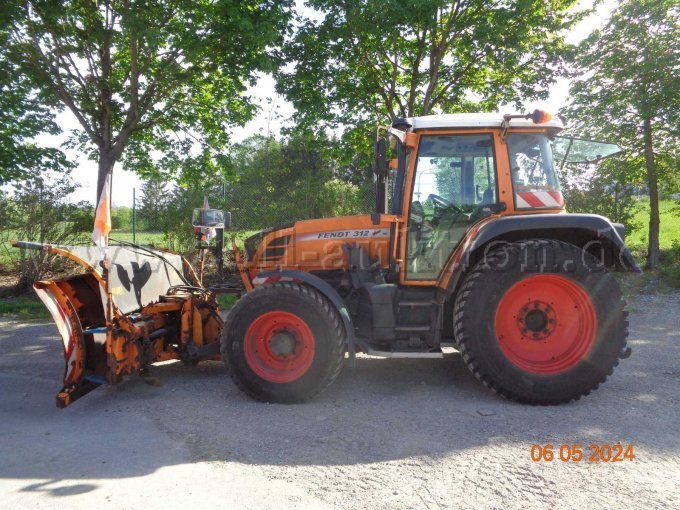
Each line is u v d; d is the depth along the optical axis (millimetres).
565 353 4133
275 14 10305
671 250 11766
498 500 2648
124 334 4199
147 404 4188
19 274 10234
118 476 2973
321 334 4105
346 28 10664
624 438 3391
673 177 11297
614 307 4047
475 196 4570
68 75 10797
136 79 10828
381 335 4246
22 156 10812
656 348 5777
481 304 4086
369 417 3828
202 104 12312
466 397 4262
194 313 4816
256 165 12141
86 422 3842
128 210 11477
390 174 5094
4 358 5820
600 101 10828
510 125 4500
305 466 3059
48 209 10133
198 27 10227
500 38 10664
